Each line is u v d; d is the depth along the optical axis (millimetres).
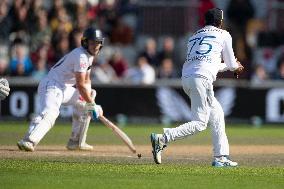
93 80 68812
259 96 67812
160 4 80938
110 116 67250
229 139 52594
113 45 78875
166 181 29047
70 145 41188
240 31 77438
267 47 80375
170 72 70812
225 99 67625
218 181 29297
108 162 35062
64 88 40031
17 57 69250
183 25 80375
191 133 34000
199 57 34000
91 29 38875
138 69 68812
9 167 32188
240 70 34719
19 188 26875
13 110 66688
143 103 67500
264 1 83812
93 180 29047
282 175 31266
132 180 29188
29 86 66562
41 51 71500
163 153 40656
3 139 48344
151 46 73625
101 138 51750
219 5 83812
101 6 80312
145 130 60219
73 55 39188
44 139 49344
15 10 76000
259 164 35562
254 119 67938
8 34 77000
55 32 74500
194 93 33906
